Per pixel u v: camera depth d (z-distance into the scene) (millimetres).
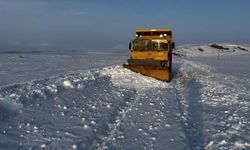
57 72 22141
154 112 9641
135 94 13078
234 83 18547
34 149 6125
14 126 7359
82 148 6293
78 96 11203
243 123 8523
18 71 23281
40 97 10148
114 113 9320
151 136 7234
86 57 54938
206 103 11469
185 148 6457
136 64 17172
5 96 9344
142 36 18531
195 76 21125
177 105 10875
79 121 8188
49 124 7762
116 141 6832
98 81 15000
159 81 16109
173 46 18719
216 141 6895
